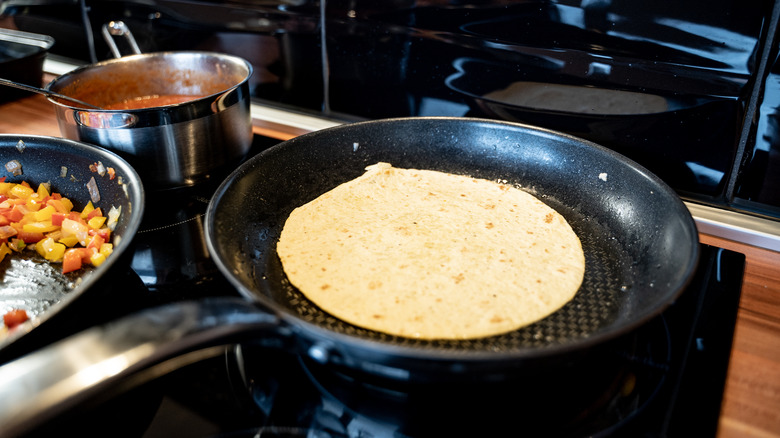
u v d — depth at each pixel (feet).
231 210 1.73
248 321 1.28
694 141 1.98
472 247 1.84
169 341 1.23
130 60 2.30
